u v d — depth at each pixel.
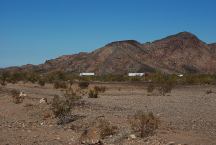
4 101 36.09
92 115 25.83
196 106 32.41
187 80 83.44
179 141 17.48
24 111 29.11
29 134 21.31
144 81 93.19
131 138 18.47
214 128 20.94
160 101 37.22
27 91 50.25
